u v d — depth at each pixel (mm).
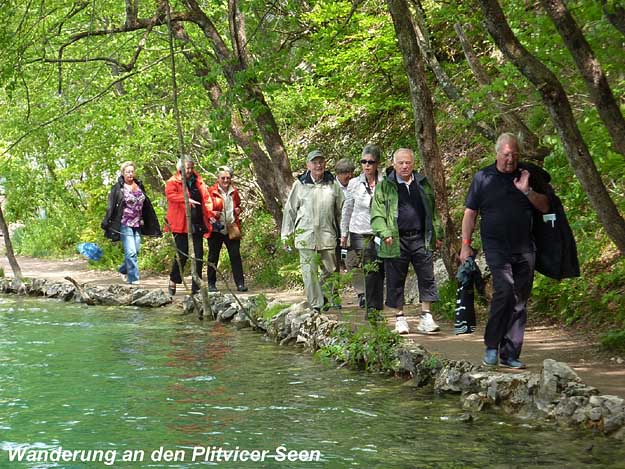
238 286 16172
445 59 17078
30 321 13727
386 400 7957
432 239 10391
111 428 7176
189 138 19203
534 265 8242
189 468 6145
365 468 6031
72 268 22922
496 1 7285
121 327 13016
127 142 18844
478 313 11484
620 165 8891
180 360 10172
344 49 15766
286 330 11594
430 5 15320
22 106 19391
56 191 21531
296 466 6125
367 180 12438
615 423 6566
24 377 9219
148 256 21016
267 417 7449
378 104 16500
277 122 19859
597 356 8648
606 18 7410
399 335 9438
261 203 19859
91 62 17703
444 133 16578
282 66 12453
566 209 10867
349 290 15062
